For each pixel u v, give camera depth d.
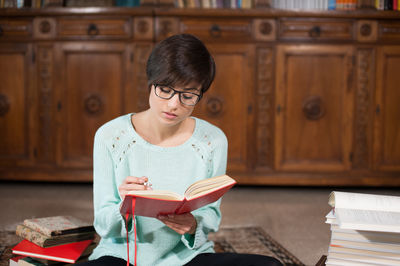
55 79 3.49
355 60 3.47
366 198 0.88
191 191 0.94
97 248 1.22
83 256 1.43
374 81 3.49
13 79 3.51
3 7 3.47
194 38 1.02
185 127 1.22
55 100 3.51
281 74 3.47
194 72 0.98
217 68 3.46
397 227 0.77
